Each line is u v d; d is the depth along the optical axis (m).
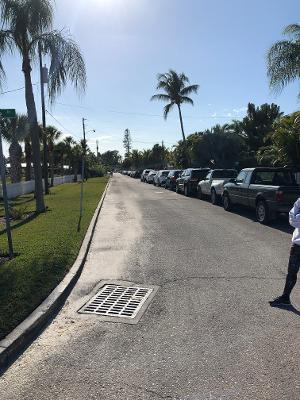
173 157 58.88
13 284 6.51
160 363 4.30
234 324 5.25
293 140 19.33
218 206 19.44
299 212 5.91
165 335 4.98
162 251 9.54
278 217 13.97
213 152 39.09
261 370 4.12
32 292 6.16
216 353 4.49
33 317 5.32
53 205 20.28
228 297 6.28
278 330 5.05
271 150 21.50
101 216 16.41
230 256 8.93
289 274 5.86
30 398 3.74
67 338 4.98
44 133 30.67
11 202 23.06
